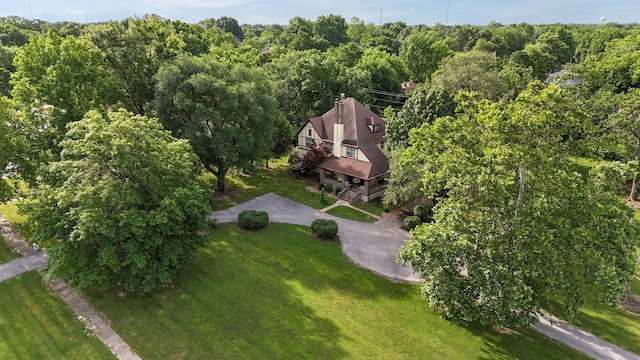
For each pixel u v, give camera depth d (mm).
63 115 32375
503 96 50125
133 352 19656
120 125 22750
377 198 40719
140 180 23359
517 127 18453
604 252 19422
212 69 39125
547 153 18359
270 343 20391
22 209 22469
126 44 39719
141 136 23859
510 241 19734
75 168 22734
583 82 55312
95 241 22156
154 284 22844
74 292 24156
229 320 22062
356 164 40750
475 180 19391
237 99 37438
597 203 21047
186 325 21594
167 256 23297
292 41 98938
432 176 21875
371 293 25000
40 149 30469
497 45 115688
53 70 31656
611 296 18156
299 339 20734
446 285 19781
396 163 33781
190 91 36469
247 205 38719
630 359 19625
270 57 79500
